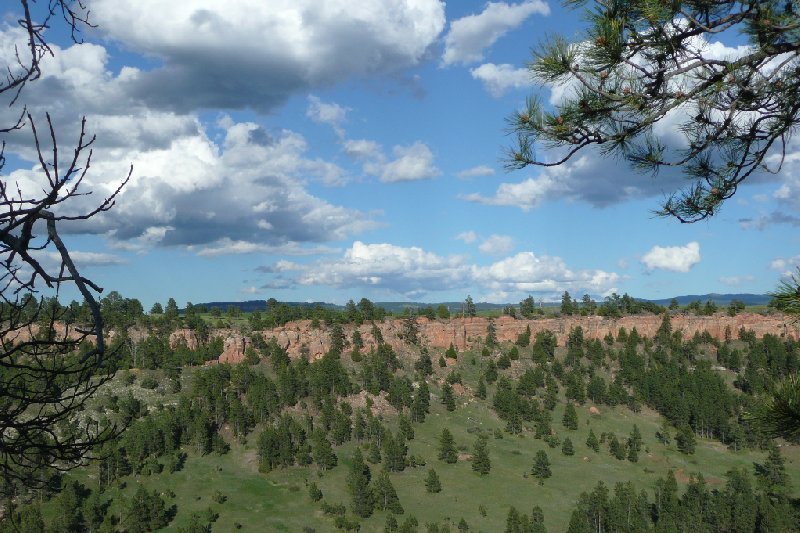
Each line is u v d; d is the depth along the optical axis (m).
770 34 9.16
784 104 10.30
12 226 6.14
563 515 158.00
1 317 6.69
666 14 9.14
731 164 11.30
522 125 10.98
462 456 190.75
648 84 10.10
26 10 6.12
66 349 7.11
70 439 7.21
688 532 136.12
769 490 169.38
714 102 10.26
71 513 122.75
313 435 184.00
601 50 9.70
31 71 6.23
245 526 141.62
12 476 7.05
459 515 155.00
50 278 6.27
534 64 10.28
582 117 10.49
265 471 167.50
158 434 166.50
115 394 185.00
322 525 146.00
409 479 174.12
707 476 188.88
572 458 197.00
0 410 6.84
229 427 187.12
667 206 11.71
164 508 142.50
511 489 172.38
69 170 6.25
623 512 139.38
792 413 7.88
